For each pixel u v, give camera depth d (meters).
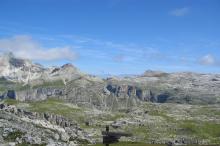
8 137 176.38
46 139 188.62
